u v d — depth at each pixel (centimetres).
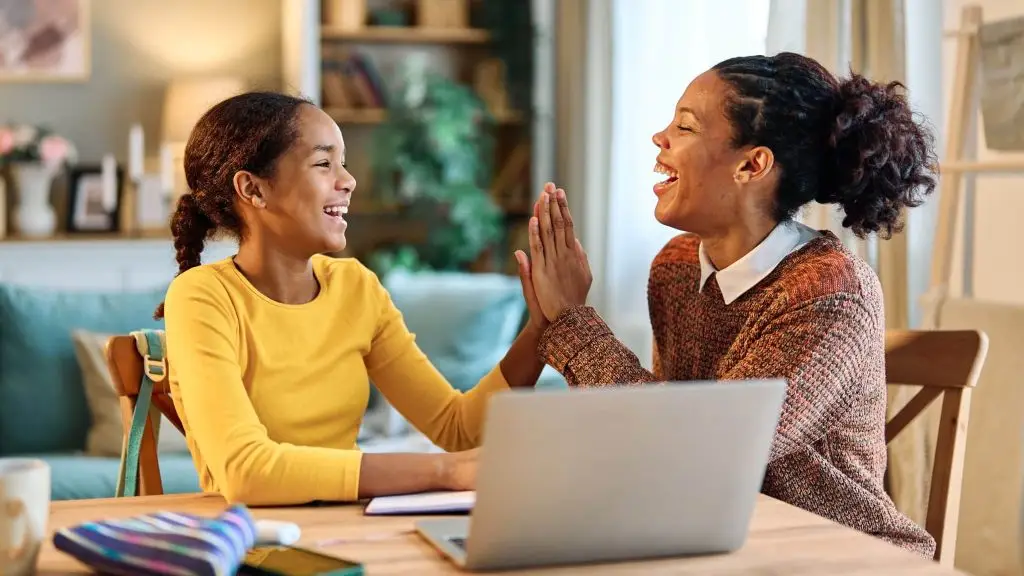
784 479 164
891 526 165
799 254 171
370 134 565
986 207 289
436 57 573
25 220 503
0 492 106
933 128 269
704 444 116
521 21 552
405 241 575
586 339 172
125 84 545
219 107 167
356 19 548
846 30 273
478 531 113
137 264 485
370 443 353
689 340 184
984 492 261
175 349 155
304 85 511
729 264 177
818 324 160
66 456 344
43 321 356
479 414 180
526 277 182
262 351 162
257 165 161
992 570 260
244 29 554
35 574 112
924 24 280
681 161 171
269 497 143
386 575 114
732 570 116
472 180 544
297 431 164
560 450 111
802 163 169
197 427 150
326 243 164
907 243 271
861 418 167
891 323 272
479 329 407
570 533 116
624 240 429
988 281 288
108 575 112
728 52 357
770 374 160
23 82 535
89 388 347
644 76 416
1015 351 254
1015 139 268
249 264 167
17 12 531
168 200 510
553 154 547
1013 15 278
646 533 118
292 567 114
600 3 451
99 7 541
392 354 182
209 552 106
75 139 542
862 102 166
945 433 183
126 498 147
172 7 547
